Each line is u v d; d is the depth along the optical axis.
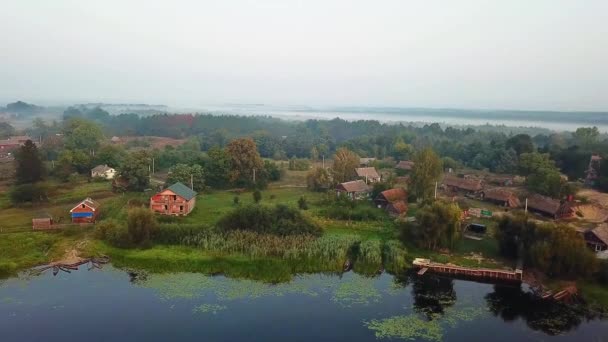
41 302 51.03
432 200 81.88
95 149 154.75
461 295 54.97
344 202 90.94
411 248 67.62
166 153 138.88
